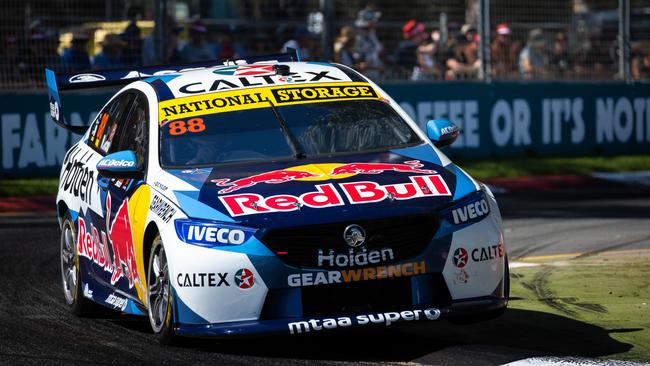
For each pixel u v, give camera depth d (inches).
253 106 994.1
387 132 976.9
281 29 2346.2
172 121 973.8
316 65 1102.4
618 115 2721.5
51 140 2224.4
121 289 975.6
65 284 1141.7
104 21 2220.7
